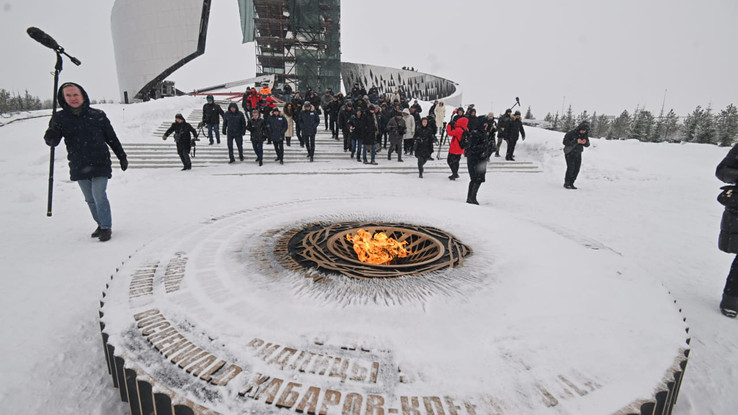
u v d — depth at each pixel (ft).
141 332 6.83
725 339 9.78
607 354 6.36
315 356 6.15
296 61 115.03
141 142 41.60
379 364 5.98
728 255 16.14
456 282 8.98
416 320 7.27
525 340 6.69
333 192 26.61
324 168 36.86
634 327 7.22
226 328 6.94
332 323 7.11
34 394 7.28
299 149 43.86
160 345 6.42
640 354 6.40
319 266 9.75
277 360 6.03
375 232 12.97
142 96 144.77
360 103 39.24
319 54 116.88
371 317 7.34
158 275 9.27
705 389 7.98
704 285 13.20
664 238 18.35
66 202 22.61
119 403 7.15
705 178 36.27
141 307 7.72
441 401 5.22
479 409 5.09
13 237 16.15
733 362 8.85
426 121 33.37
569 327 7.13
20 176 29.45
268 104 41.75
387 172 37.27
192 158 38.11
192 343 6.49
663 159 45.39
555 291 8.60
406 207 16.38
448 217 14.85
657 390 5.57
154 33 135.13
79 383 7.65
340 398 5.24
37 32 12.80
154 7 132.05
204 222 14.01
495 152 45.83
